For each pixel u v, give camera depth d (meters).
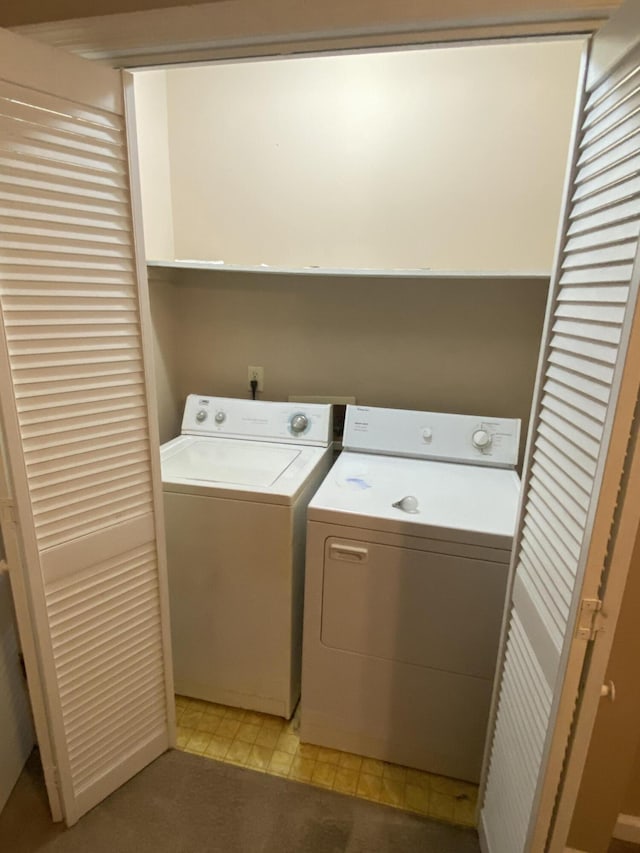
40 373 1.14
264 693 1.78
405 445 1.96
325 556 1.50
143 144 1.93
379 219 2.00
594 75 0.91
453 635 1.47
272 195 2.08
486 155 1.86
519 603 1.18
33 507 1.17
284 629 1.68
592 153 0.92
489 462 1.88
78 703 1.37
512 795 1.14
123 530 1.37
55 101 1.07
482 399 2.06
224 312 2.23
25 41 1.01
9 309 1.07
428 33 0.99
